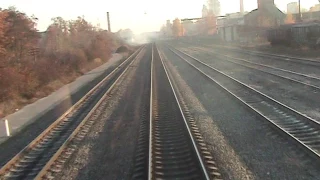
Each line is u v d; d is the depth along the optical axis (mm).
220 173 7941
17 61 25453
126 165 9109
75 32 56156
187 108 15367
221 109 14539
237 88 19094
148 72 32156
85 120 14320
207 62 36312
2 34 23625
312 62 26875
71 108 17453
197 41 97750
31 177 8930
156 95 19469
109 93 21812
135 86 24062
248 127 11430
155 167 8570
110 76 32375
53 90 26234
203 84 21953
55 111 17969
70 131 13266
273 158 8602
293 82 19031
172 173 8195
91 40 57812
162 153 9688
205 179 7355
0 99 19969
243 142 10023
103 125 13766
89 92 22562
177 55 51688
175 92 19906
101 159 9797
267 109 13672
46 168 9125
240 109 14078
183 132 11523
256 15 74375
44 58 31250
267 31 50562
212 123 12453
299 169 7820
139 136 11680
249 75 23844
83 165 9453
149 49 82188
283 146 9312
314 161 8086
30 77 24000
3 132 14391
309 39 38656
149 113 14180
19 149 11727
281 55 34688
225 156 9023
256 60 33281
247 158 8773
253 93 17062
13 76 21344
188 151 9617
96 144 11281
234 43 65688
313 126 10750
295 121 11523
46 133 13156
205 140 10523
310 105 13820
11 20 26469
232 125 11906
